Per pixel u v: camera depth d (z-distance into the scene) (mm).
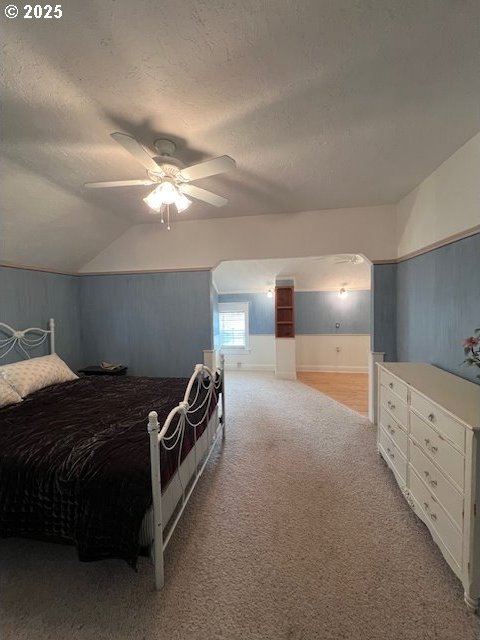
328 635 1253
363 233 3398
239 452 2828
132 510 1378
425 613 1336
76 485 1436
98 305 4051
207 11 1117
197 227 3758
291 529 1846
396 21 1167
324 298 6535
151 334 3951
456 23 1173
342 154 2203
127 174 2402
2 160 2133
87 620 1319
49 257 3477
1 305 3078
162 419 2033
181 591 1442
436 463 1610
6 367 2766
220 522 1905
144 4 1087
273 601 1396
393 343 3414
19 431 1869
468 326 2096
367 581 1492
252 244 3637
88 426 1935
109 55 1295
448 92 1563
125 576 1525
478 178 1967
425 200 2666
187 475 2004
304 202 3215
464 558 1357
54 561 1622
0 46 1239
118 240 3938
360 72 1416
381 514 1971
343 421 3631
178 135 1913
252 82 1468
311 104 1643
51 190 2602
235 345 6742
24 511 1490
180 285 3842
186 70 1382
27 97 1531
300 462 2635
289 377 5871
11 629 1287
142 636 1254
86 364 4109
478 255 1991
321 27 1188
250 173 2502
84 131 1843
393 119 1793
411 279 2998
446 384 1966
